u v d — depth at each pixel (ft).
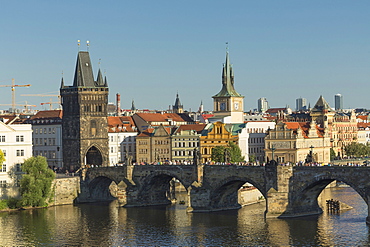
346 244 616.39
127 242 648.38
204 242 640.17
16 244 648.79
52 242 654.53
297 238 640.99
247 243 630.74
